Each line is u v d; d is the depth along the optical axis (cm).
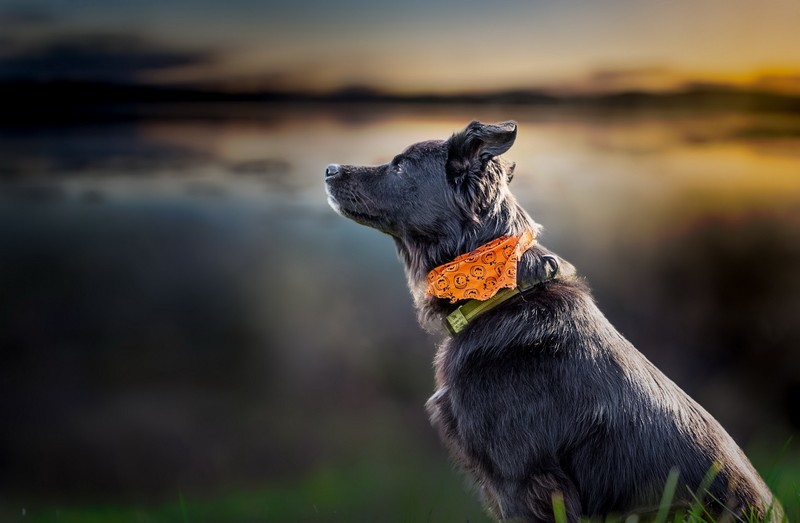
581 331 373
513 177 441
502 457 367
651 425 358
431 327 416
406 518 573
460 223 410
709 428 369
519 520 365
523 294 388
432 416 402
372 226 446
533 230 409
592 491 360
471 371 377
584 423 361
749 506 347
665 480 352
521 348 372
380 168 439
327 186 444
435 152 424
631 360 375
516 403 366
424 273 425
